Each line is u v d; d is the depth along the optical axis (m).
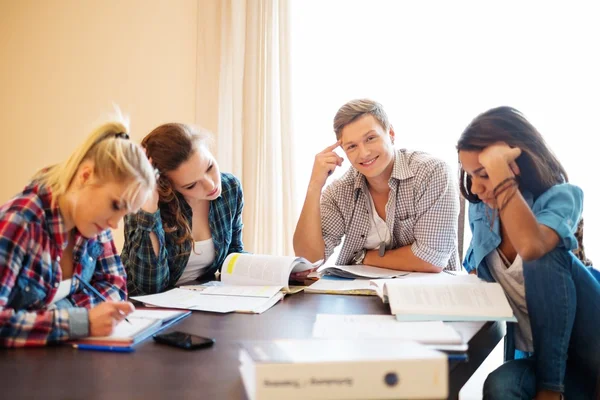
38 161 3.03
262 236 2.62
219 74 2.71
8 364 0.85
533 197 1.32
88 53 2.92
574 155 2.23
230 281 1.50
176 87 2.81
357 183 1.85
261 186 2.63
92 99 2.93
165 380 0.78
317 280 1.58
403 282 1.31
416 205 1.76
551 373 1.21
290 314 1.18
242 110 2.64
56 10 2.95
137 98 2.87
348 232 1.88
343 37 2.55
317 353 0.71
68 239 1.14
